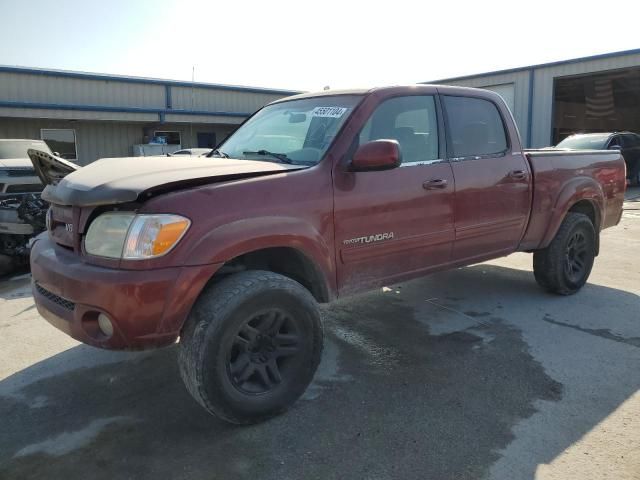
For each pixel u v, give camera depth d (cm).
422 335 436
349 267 350
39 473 264
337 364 383
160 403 332
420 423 303
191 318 283
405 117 390
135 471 264
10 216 704
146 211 271
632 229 917
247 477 258
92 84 1991
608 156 572
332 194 331
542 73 2006
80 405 331
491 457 270
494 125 455
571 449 276
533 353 397
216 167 318
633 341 417
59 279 285
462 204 411
